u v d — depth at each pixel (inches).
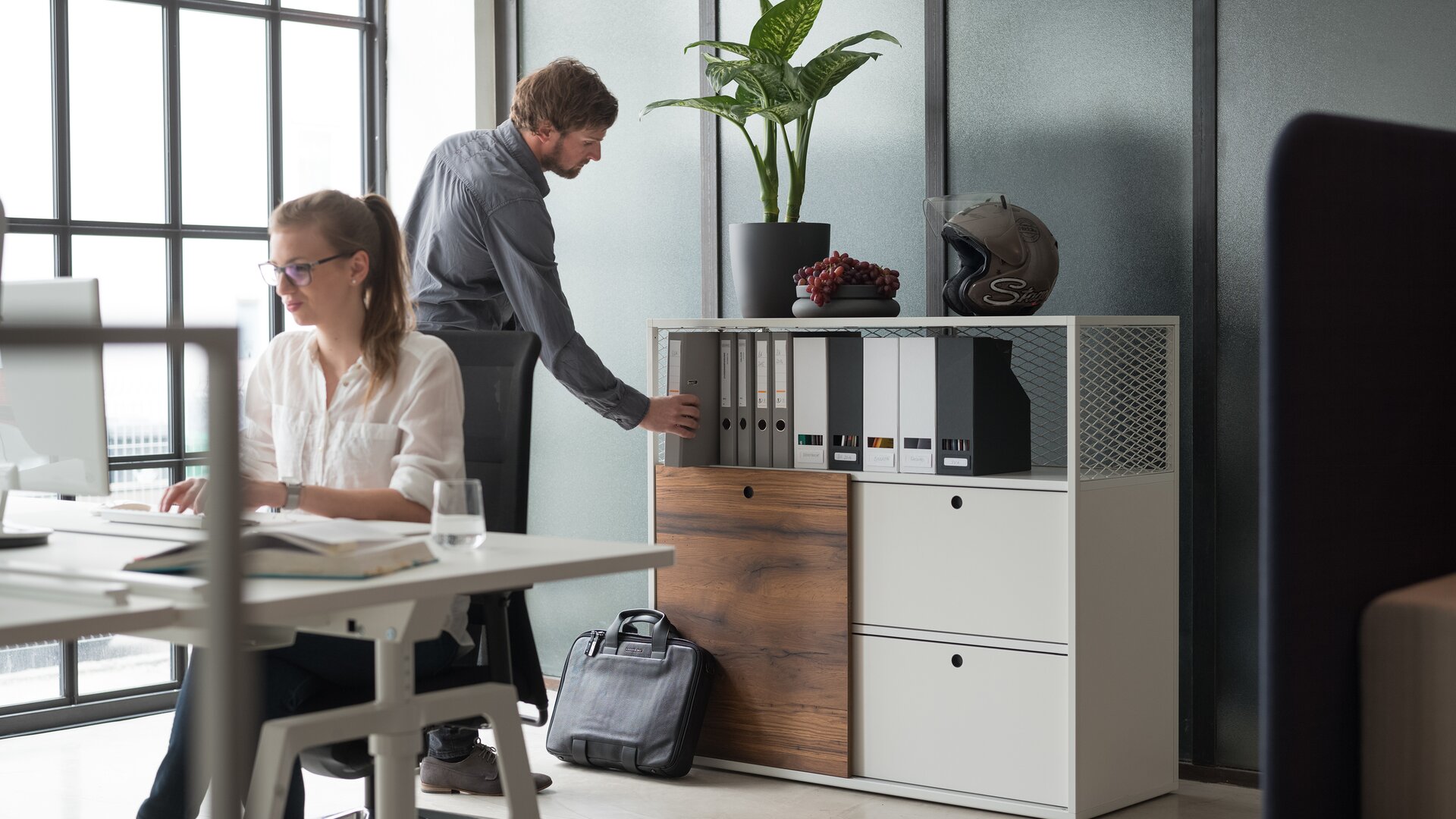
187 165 162.7
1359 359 58.6
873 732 123.2
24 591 54.8
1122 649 117.2
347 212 87.0
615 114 128.3
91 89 154.6
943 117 140.3
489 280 127.0
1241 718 125.1
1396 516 60.6
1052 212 134.3
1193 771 127.3
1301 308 55.7
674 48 161.5
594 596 167.6
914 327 124.9
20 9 148.9
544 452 173.2
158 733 148.3
